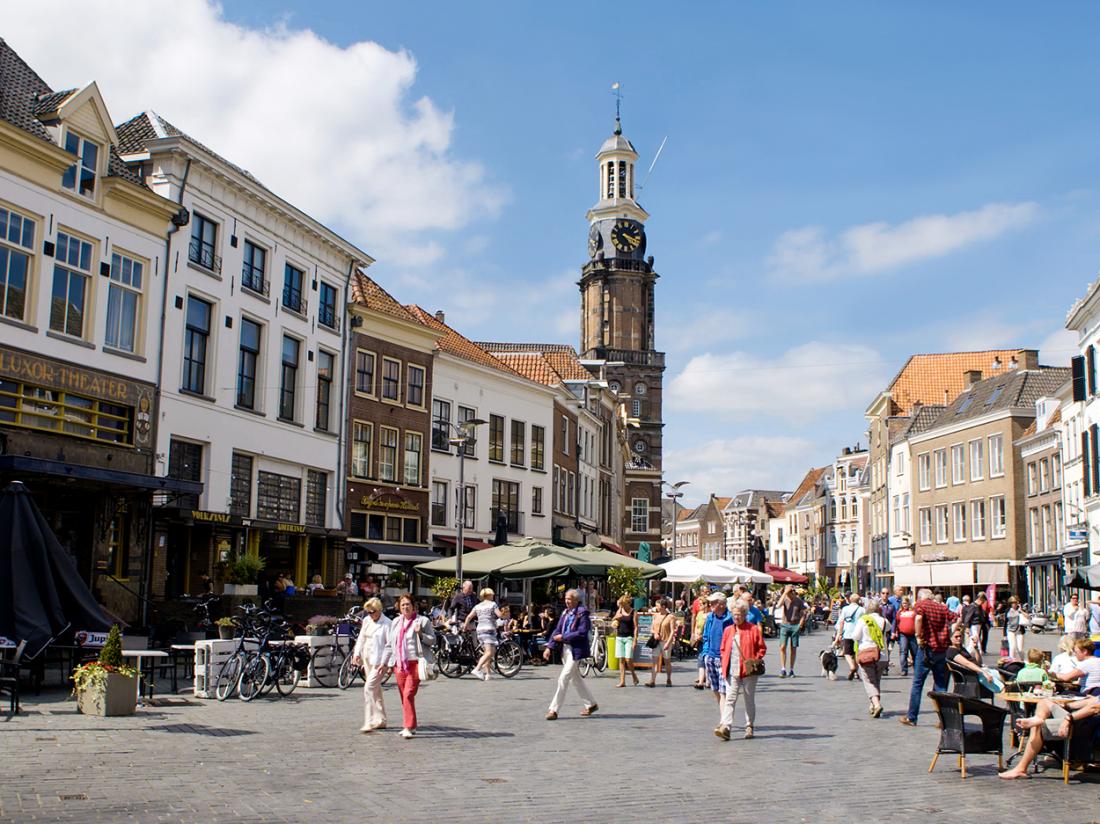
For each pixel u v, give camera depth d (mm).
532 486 49281
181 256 27422
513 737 13578
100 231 24703
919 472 67500
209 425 28500
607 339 104375
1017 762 12117
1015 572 55688
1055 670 14125
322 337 34562
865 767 11922
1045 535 52281
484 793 9734
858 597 24156
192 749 11750
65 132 23672
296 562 33000
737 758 12344
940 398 75188
